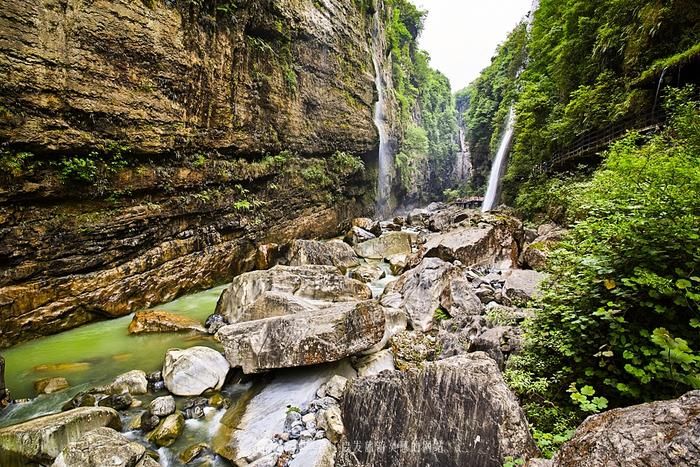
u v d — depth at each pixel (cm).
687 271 314
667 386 295
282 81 1443
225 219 1105
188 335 679
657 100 1041
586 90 1493
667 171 415
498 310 643
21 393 491
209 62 1034
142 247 839
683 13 1058
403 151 3791
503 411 290
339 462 324
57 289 677
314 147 1723
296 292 754
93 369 556
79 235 710
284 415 429
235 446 389
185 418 435
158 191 888
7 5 595
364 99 2206
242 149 1205
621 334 326
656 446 172
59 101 671
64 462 313
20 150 622
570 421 326
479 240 1084
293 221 1513
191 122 987
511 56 3962
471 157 4800
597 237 395
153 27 851
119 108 780
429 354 579
